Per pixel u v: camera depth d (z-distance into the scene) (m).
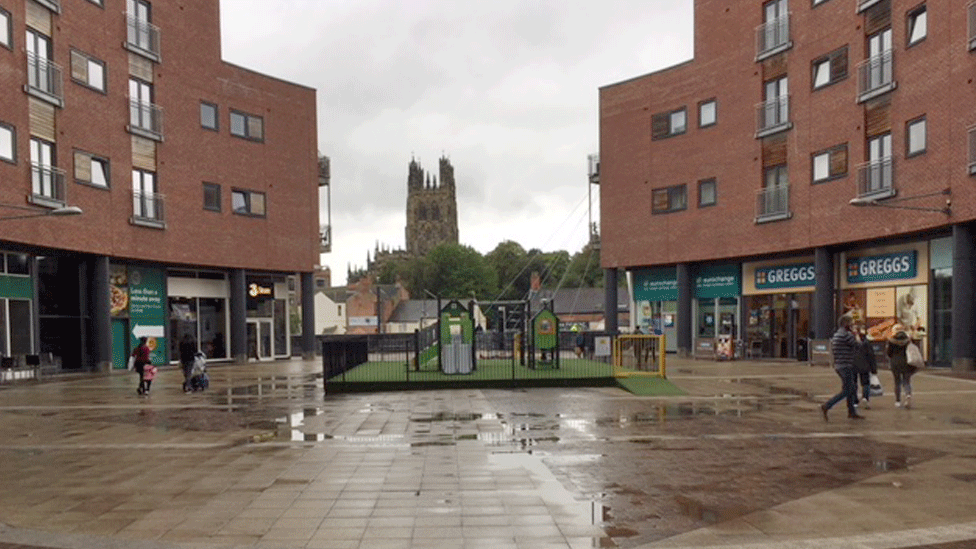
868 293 25.27
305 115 36.94
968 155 20.00
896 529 6.06
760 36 28.59
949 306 22.03
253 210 34.16
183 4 31.08
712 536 5.90
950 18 20.70
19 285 24.16
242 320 33.88
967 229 20.59
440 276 110.38
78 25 25.80
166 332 31.17
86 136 26.02
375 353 36.88
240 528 6.24
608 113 35.12
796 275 28.39
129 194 28.02
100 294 27.02
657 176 33.12
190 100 31.28
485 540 5.84
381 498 7.16
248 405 15.38
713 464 8.64
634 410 13.67
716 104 30.64
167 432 11.59
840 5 25.28
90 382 22.33
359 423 12.30
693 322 32.78
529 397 16.19
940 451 9.34
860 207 24.30
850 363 12.15
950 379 18.70
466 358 20.73
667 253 32.75
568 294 92.75
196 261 31.22
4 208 21.92
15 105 22.61
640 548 5.61
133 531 6.20
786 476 7.99
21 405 15.90
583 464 8.67
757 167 28.86
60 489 7.71
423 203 147.62
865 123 24.23
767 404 14.37
